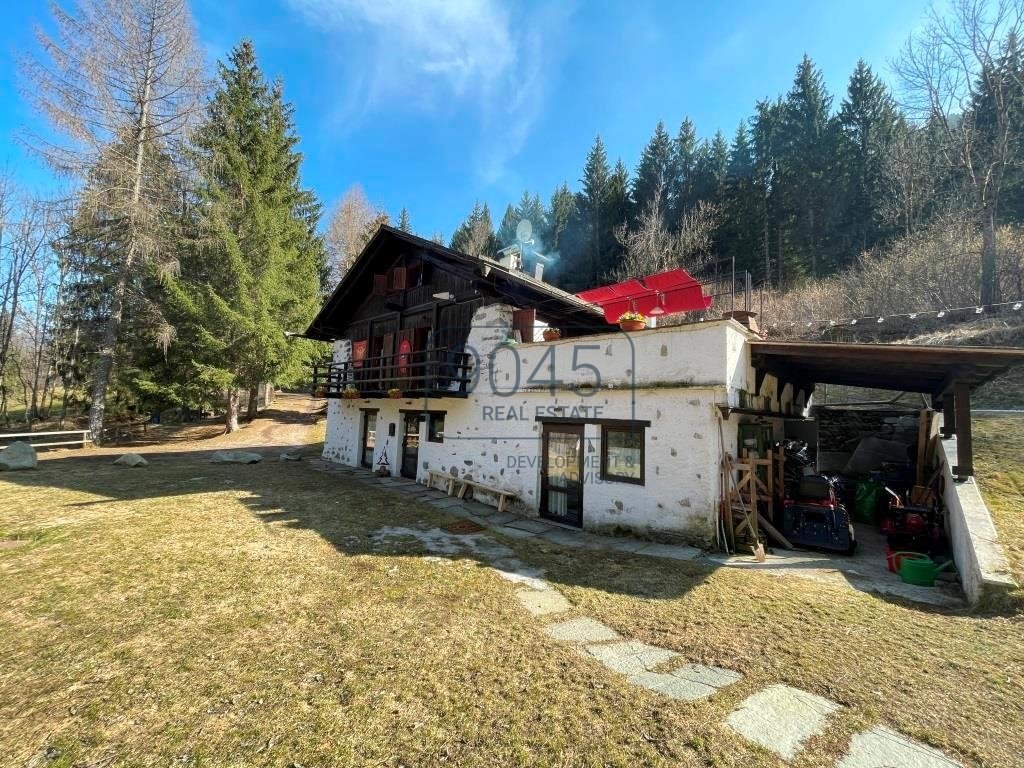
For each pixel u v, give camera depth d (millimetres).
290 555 5926
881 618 4293
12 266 25984
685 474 6926
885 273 19688
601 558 6250
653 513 7215
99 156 16891
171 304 18922
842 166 31422
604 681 3191
